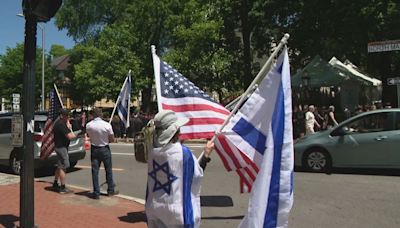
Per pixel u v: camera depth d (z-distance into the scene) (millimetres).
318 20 21703
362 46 19812
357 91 21562
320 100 21500
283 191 3164
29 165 4711
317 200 6762
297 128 16250
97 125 6934
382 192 7211
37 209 6180
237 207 6512
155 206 2914
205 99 5395
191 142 18109
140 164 11711
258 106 3668
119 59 28547
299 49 24078
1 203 6535
